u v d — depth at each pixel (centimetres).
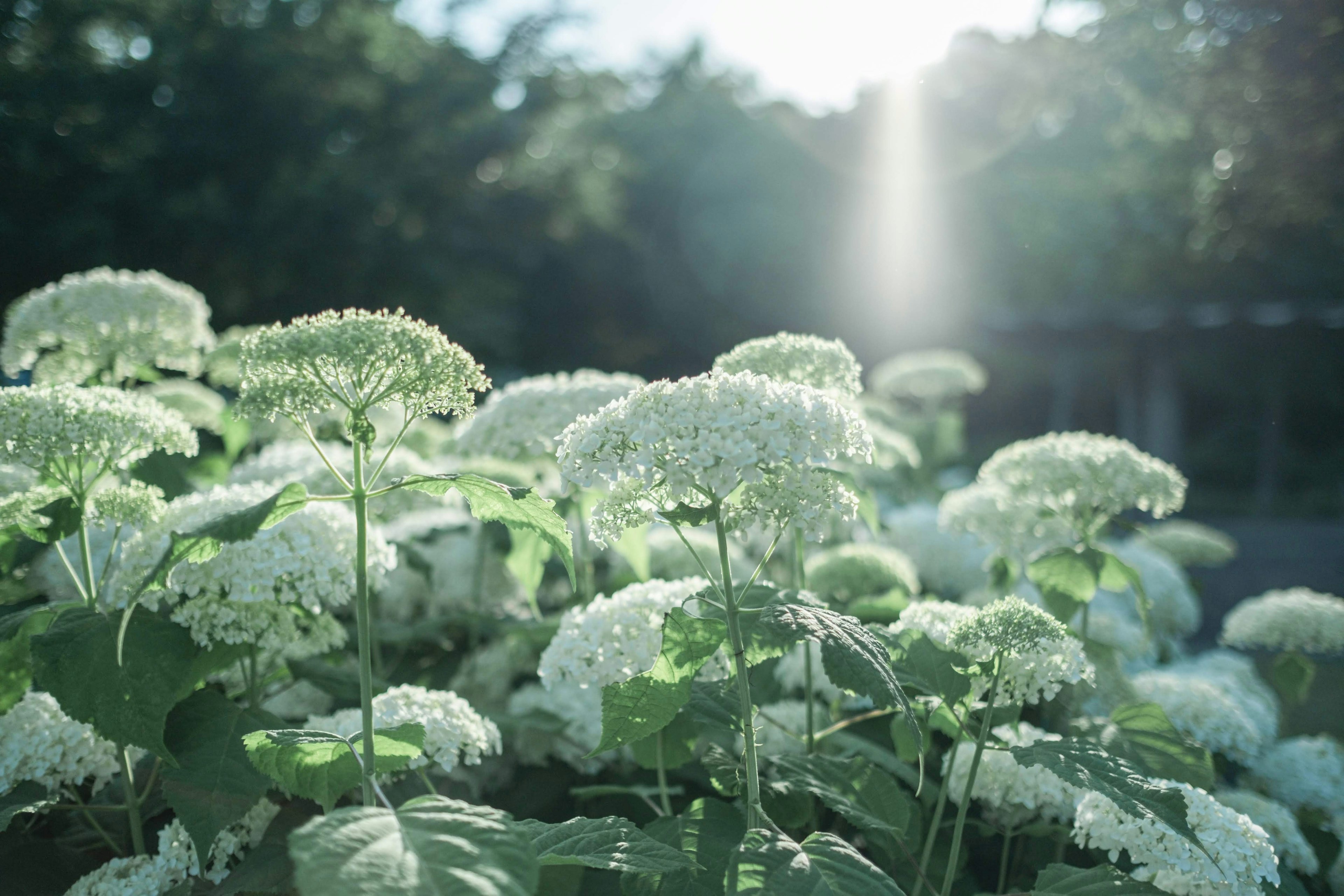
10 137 1505
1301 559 1620
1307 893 280
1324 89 909
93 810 223
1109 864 200
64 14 1623
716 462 168
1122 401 2542
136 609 219
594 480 179
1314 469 2822
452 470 381
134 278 375
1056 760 187
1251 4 913
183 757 209
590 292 2834
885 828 205
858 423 187
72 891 207
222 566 224
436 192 2114
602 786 294
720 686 231
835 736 282
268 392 185
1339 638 378
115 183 1576
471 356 195
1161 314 1970
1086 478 312
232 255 1725
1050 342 2184
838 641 169
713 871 203
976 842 288
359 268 1906
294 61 1859
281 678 268
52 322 352
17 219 1506
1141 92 1095
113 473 270
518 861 141
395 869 135
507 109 2486
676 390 180
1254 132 997
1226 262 1920
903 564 383
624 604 241
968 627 214
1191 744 250
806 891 153
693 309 2931
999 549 367
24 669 234
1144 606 303
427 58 2247
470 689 355
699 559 189
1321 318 1867
